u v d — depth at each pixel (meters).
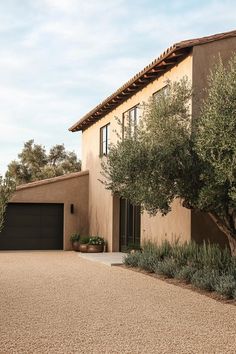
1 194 9.41
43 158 50.16
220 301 12.38
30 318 10.52
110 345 8.55
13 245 28.55
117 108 24.88
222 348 8.37
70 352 8.14
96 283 15.19
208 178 13.59
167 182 14.41
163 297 12.88
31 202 28.45
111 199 25.45
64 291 13.77
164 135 14.38
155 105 14.93
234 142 11.95
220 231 17.41
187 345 8.55
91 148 29.62
